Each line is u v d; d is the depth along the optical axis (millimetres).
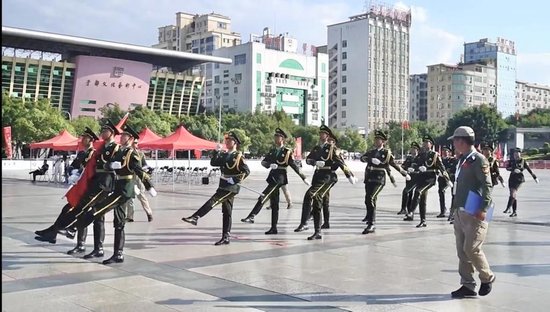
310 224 13008
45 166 30906
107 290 6660
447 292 6730
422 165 13180
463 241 6496
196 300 6238
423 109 151000
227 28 143250
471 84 138250
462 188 6512
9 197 20031
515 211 15539
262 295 6500
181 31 144875
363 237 11070
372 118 126812
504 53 151000
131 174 8531
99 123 72062
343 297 6453
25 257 8695
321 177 10992
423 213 12930
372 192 11703
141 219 13578
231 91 117625
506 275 7719
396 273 7730
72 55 90438
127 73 91000
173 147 25438
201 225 12562
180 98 100438
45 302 6109
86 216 8711
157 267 8016
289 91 119875
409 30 134500
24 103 60688
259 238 10812
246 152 73562
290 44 126312
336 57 131500
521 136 95188
